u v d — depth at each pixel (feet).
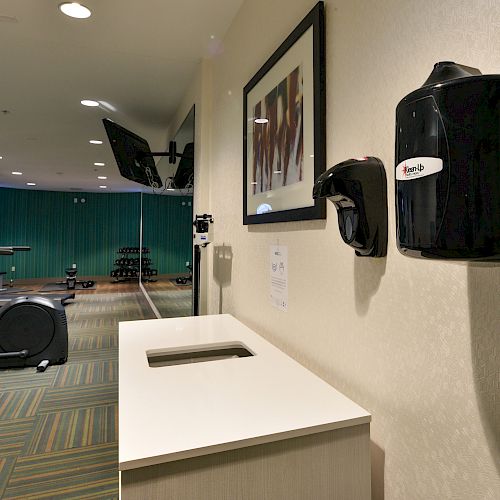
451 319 2.40
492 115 1.65
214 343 4.66
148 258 20.08
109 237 35.29
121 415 2.71
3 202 32.32
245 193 5.98
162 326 5.47
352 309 3.40
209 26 7.20
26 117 13.26
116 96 11.19
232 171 6.91
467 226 1.68
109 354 12.55
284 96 4.63
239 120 6.55
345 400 2.98
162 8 6.65
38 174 25.31
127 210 34.76
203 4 6.49
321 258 3.92
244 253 6.21
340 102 3.56
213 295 8.07
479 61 2.21
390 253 2.93
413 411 2.69
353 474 2.69
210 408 2.83
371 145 3.14
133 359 3.98
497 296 2.11
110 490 5.68
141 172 12.58
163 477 2.27
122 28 7.36
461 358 2.33
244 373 3.55
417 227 1.86
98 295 25.55
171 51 8.28
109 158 20.15
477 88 1.67
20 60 8.87
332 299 3.71
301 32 4.16
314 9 3.88
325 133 3.79
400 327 2.83
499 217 1.64
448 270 2.42
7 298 21.29
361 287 3.27
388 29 2.95
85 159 20.45
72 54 8.53
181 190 11.77
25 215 33.09
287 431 2.51
